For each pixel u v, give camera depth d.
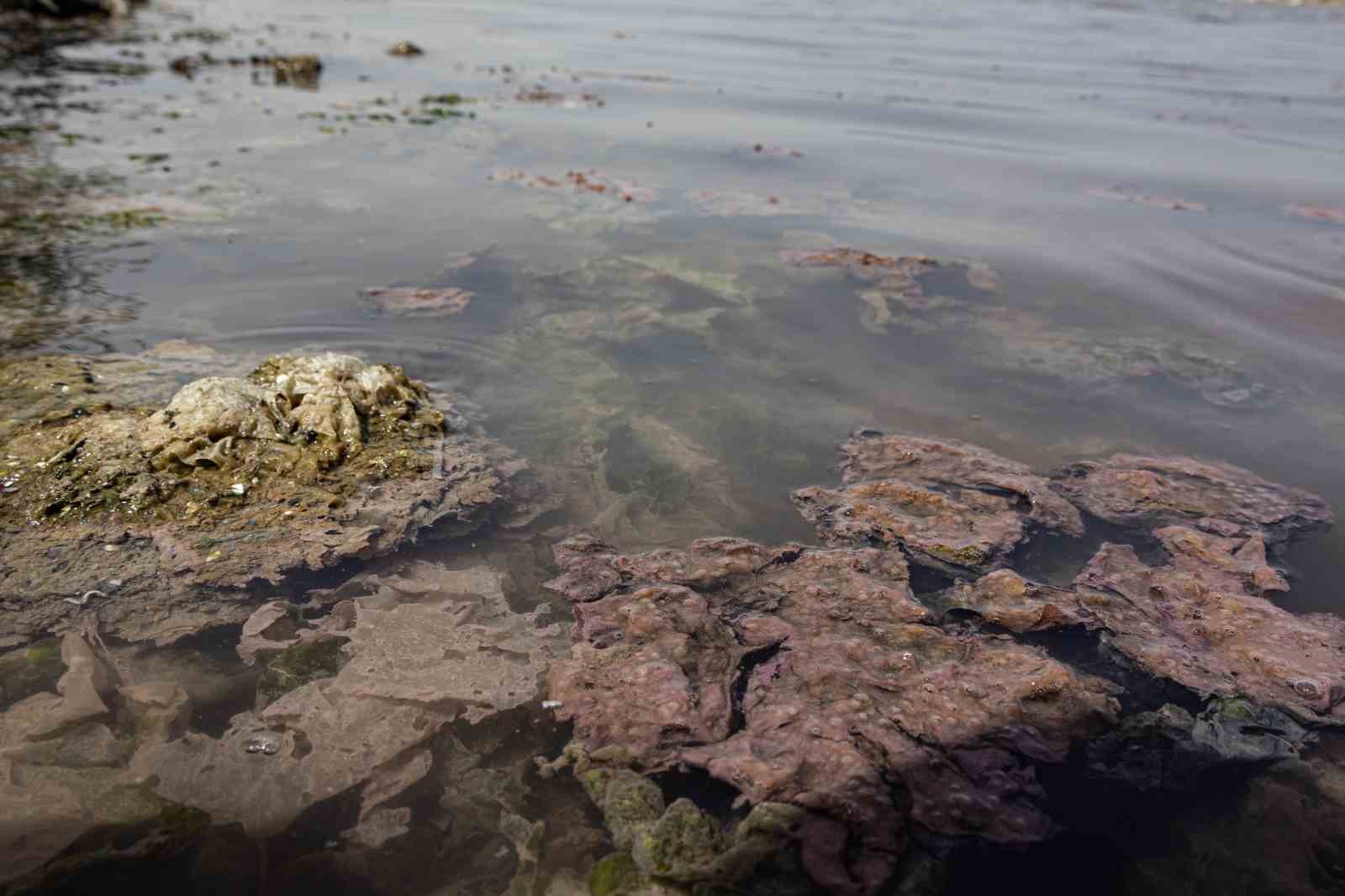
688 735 0.69
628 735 0.70
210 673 0.73
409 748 0.68
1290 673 0.77
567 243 1.69
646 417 1.15
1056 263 1.68
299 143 2.28
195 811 0.63
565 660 0.76
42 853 0.59
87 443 0.92
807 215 1.92
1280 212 1.96
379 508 0.91
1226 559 0.91
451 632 0.79
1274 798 0.68
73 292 1.31
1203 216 1.94
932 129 2.76
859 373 1.29
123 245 1.51
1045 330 1.42
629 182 2.10
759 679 0.75
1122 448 1.13
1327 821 0.67
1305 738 0.73
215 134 2.30
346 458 0.97
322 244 1.59
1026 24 6.07
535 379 1.22
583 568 0.88
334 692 0.72
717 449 1.10
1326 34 6.03
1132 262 1.68
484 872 0.61
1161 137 2.69
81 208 1.66
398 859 0.61
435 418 1.05
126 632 0.75
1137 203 2.03
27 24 3.91
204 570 0.82
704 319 1.42
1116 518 0.99
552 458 1.06
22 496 0.86
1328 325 1.43
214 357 1.16
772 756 0.67
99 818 0.62
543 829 0.64
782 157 2.40
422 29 4.80
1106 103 3.24
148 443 0.92
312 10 5.46
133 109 2.50
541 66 3.71
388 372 1.09
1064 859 0.63
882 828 0.63
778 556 0.90
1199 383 1.27
